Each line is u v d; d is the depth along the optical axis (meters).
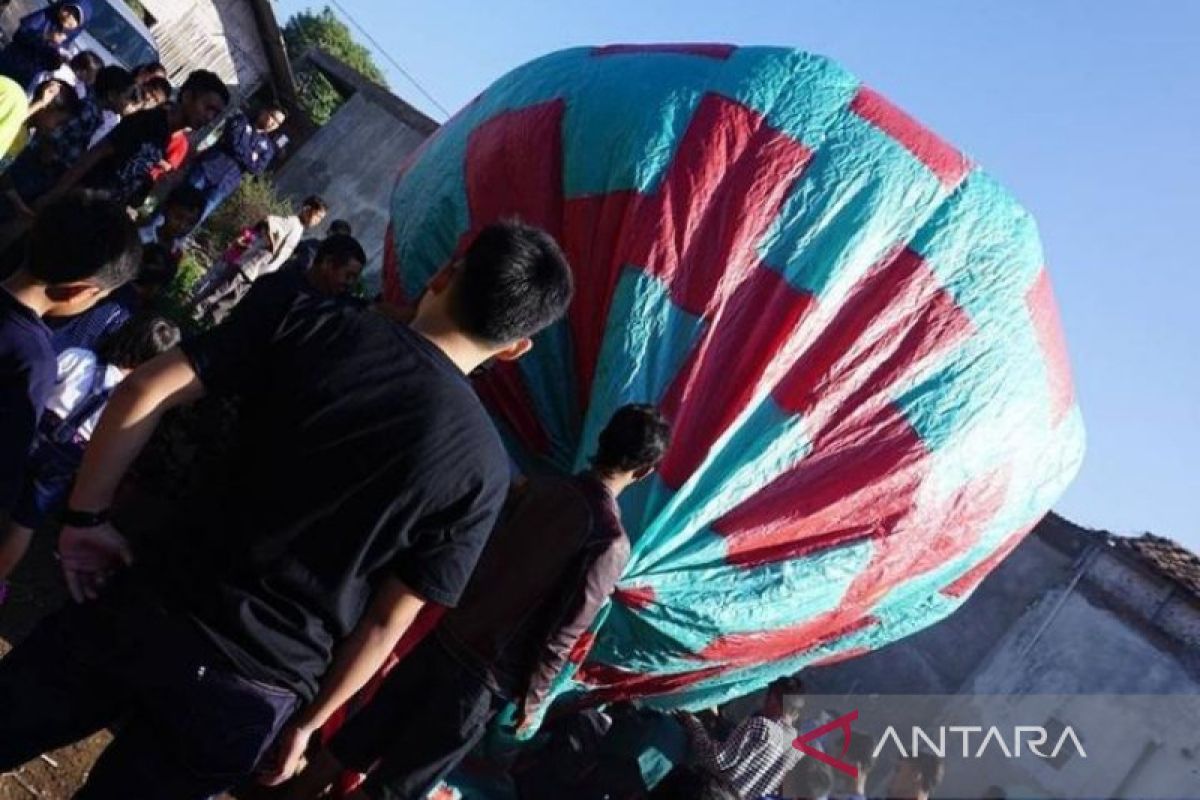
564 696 5.82
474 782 5.60
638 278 5.47
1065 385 6.54
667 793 3.81
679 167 5.76
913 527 5.66
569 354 5.70
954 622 14.84
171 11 22.20
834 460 5.53
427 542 2.68
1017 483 6.17
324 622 2.64
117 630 2.63
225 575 2.60
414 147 20.80
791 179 5.82
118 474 2.66
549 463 5.76
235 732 2.63
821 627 5.73
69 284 3.17
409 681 4.11
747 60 6.29
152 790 2.68
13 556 3.55
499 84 7.11
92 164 7.94
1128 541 15.38
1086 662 14.41
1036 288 6.35
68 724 2.70
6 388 3.13
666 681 5.83
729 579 5.29
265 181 19.23
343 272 7.19
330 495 2.59
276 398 2.65
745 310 5.53
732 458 5.34
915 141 6.23
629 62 6.43
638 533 5.16
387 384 2.62
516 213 6.16
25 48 9.57
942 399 5.76
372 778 4.06
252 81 24.28
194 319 10.86
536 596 3.99
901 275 5.85
